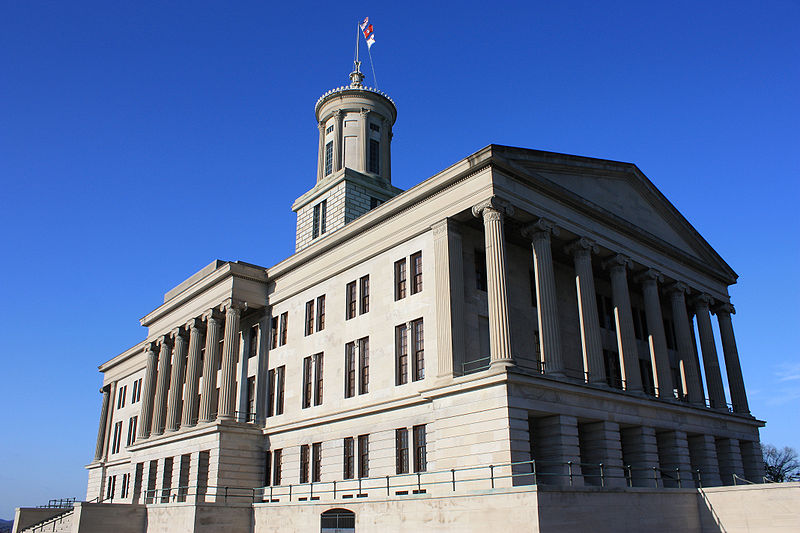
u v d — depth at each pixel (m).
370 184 65.31
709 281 55.69
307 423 46.88
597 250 43.72
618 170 48.19
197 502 42.19
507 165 38.28
